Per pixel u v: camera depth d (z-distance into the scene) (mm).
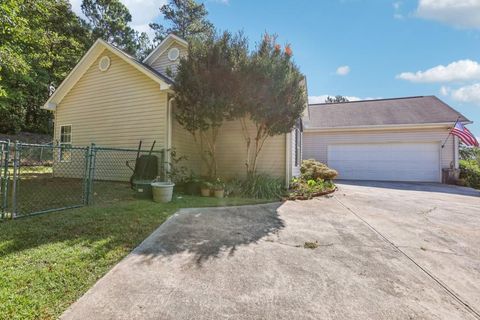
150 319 1827
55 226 3598
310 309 1998
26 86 13320
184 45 9484
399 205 6203
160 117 7695
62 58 14305
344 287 2338
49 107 9523
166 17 21516
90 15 20891
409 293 2264
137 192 5871
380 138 12961
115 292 2152
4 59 8070
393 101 15609
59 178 9086
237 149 8742
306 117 11344
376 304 2086
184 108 6973
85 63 8906
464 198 7422
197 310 1947
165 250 3080
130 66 8250
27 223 3664
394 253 3172
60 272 2391
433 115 12750
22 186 7027
